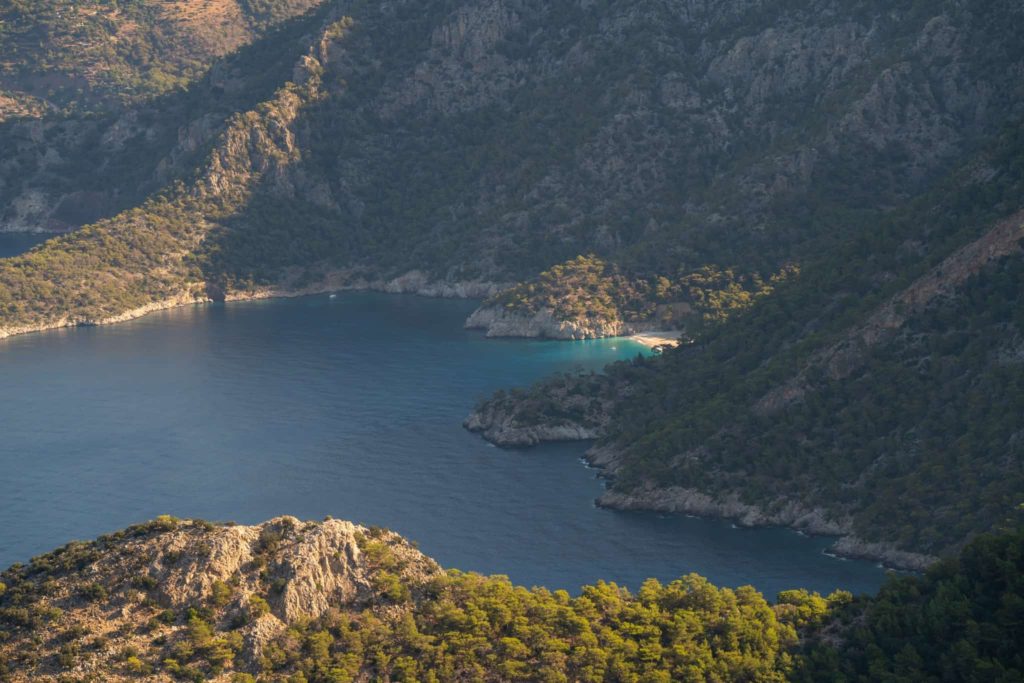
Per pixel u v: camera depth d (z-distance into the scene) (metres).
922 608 144.62
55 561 136.75
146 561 135.38
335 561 141.00
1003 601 138.88
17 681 123.94
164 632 130.75
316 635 133.25
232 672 128.75
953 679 135.12
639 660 140.75
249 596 134.62
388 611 140.00
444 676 133.88
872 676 137.38
